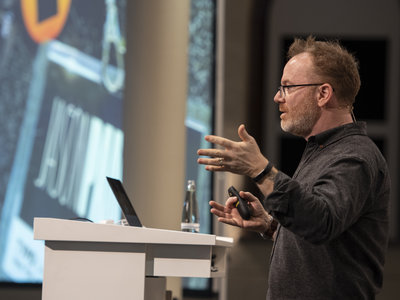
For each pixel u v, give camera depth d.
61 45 8.27
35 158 8.09
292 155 7.70
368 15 7.95
